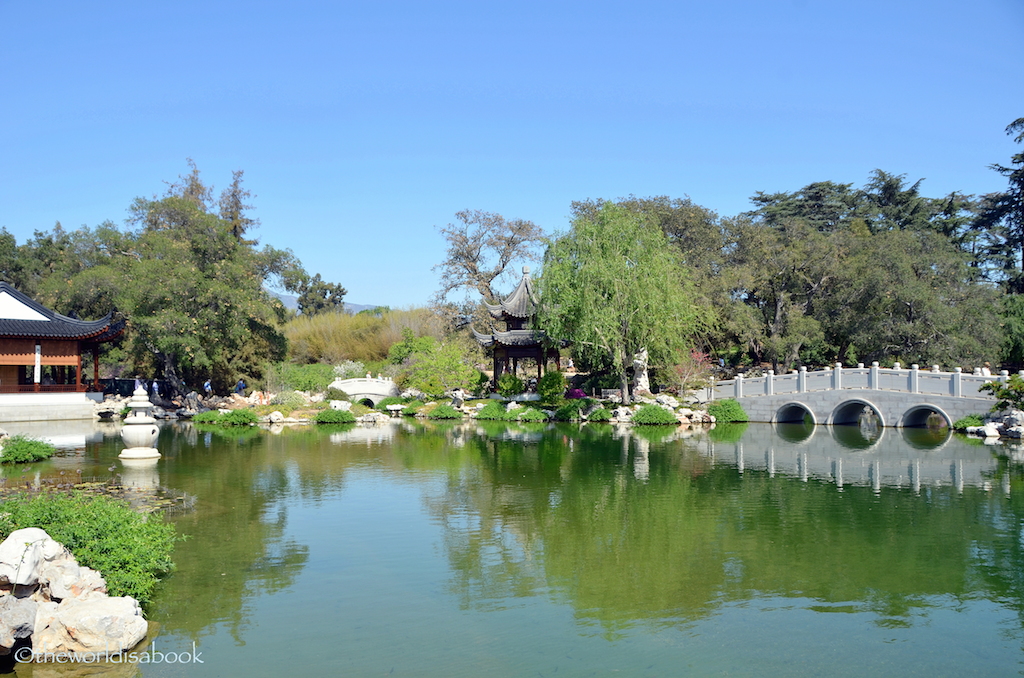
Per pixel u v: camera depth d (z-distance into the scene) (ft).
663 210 191.42
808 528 55.11
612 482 73.97
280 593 40.34
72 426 124.98
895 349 158.20
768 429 125.70
